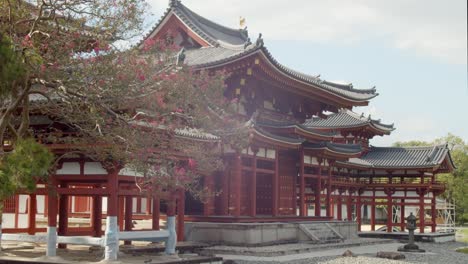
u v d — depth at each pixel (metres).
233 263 33.62
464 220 113.75
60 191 28.89
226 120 33.97
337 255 40.34
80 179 29.03
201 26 52.62
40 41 25.44
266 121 50.66
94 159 28.25
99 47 25.45
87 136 27.50
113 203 27.81
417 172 69.44
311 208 74.50
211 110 32.53
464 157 103.62
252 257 37.12
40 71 23.89
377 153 74.44
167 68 29.03
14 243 35.97
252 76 47.22
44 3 24.59
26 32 26.12
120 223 40.94
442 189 71.19
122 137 26.55
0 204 20.61
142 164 27.17
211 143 36.31
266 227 42.84
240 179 43.84
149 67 27.17
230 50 49.12
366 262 36.72
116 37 26.30
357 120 76.00
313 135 52.31
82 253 30.91
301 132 49.88
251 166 45.97
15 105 23.39
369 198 71.00
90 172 28.88
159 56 29.38
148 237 30.08
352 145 61.91
